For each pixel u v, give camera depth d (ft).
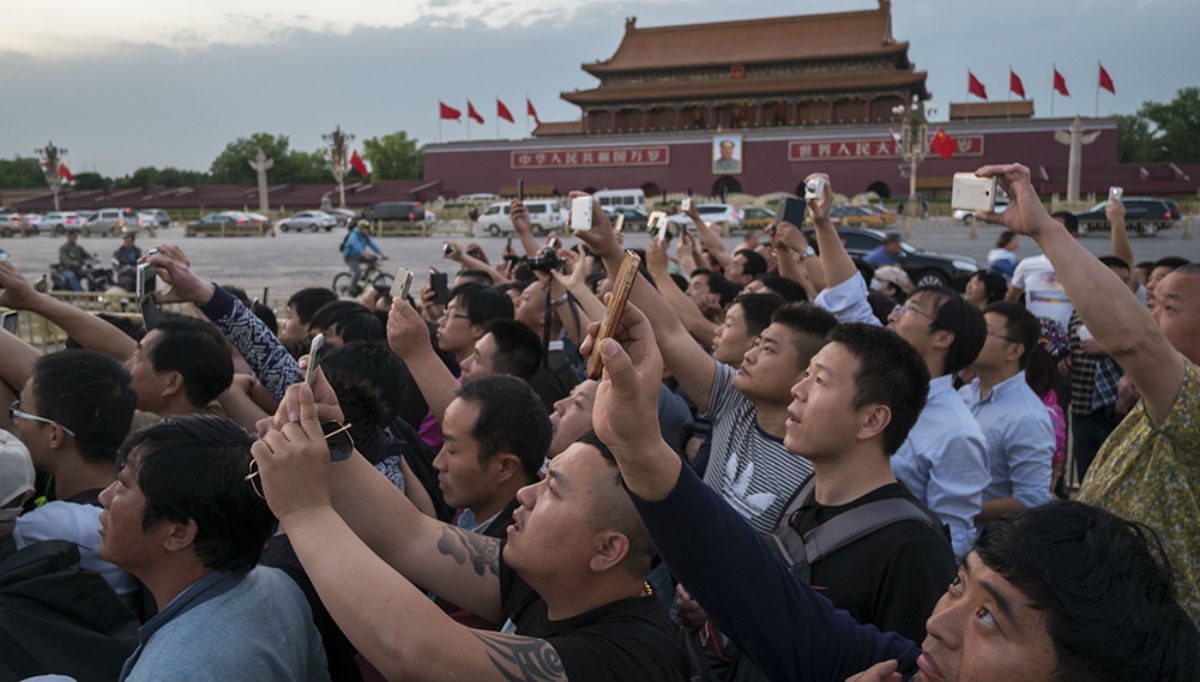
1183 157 288.51
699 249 27.30
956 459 11.02
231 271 87.45
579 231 10.98
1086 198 170.71
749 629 5.78
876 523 7.54
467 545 7.52
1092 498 8.83
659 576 10.84
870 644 6.19
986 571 4.45
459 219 170.50
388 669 5.28
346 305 16.17
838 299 14.48
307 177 336.49
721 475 10.66
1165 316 9.63
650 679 5.89
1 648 6.82
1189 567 8.09
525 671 5.49
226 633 6.13
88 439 9.12
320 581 5.38
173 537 6.35
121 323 17.19
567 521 6.33
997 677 4.29
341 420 7.02
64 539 8.12
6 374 11.39
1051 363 16.35
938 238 125.18
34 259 109.60
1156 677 4.13
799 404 8.25
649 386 5.26
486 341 13.76
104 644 7.23
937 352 11.40
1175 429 7.82
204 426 6.68
